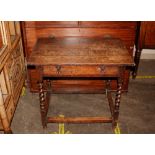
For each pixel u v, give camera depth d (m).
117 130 2.57
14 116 2.78
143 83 3.53
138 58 3.44
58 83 3.11
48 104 2.82
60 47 2.44
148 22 3.13
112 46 2.49
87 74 2.22
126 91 3.20
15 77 2.79
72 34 2.79
